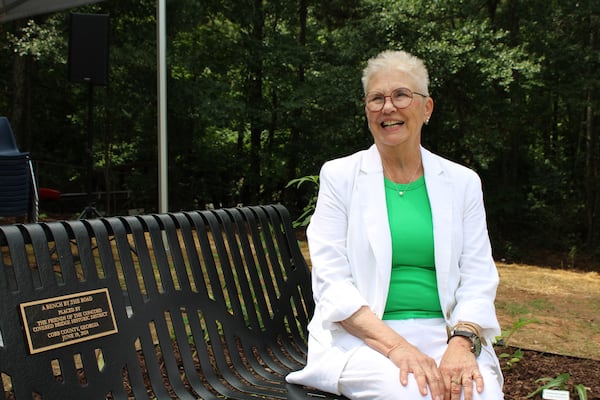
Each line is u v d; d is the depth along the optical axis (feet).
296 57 49.78
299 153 53.67
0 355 5.66
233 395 7.66
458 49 42.60
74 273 6.46
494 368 7.20
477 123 47.73
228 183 56.08
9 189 17.22
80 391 6.26
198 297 8.02
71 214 44.45
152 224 7.63
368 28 45.78
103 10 44.55
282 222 9.93
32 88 53.98
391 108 7.52
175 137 51.83
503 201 52.65
